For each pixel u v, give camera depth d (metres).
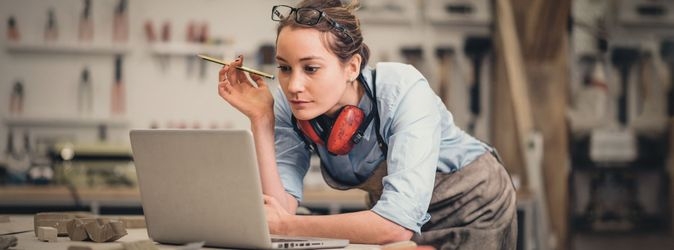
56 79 7.16
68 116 7.14
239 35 7.17
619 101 7.55
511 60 6.75
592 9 7.46
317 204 5.47
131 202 5.44
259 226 2.12
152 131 2.26
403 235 2.30
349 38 2.37
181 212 2.26
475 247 2.73
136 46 7.16
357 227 2.29
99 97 7.17
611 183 7.52
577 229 7.48
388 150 2.45
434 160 2.40
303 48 2.31
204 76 7.16
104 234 2.25
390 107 2.48
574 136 7.47
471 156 2.77
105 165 5.79
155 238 2.36
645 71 7.56
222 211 2.18
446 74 7.30
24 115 7.11
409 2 7.34
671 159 7.55
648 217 7.57
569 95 7.45
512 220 2.81
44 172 5.87
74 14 7.13
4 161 6.02
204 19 7.18
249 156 2.09
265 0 7.17
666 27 7.56
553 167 6.96
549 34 6.84
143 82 7.16
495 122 7.11
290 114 2.71
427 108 2.46
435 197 2.72
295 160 2.74
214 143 2.14
